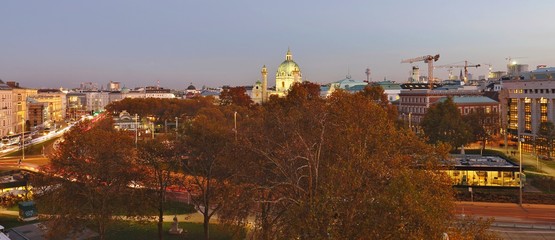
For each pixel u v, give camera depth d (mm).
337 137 58188
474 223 45219
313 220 36938
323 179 47219
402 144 58438
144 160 72438
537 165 120812
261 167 62750
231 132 81312
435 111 143375
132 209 68125
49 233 63125
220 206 66375
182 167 76375
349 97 94000
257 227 54375
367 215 37625
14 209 84062
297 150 57312
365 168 43844
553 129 138750
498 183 93250
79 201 66375
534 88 165250
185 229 73062
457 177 94375
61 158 67562
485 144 165250
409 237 33938
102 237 65000
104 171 66250
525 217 76125
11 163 134125
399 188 37625
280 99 155250
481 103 186375
